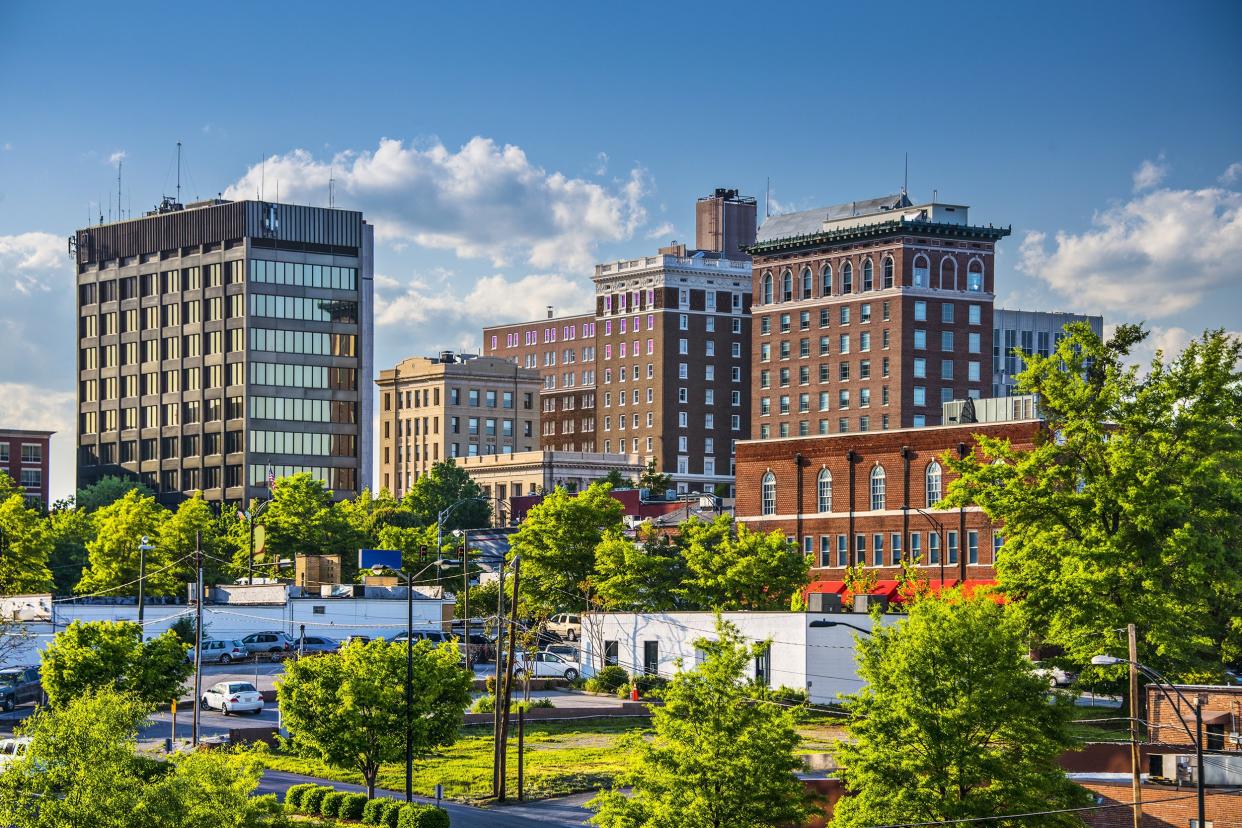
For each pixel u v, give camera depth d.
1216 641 93.44
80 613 124.88
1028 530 92.19
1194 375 91.38
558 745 92.81
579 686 117.12
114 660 88.19
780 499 150.12
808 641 101.81
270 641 126.00
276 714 103.06
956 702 57.28
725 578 123.56
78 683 87.06
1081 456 93.38
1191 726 62.84
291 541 173.75
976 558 136.12
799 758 60.94
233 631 128.38
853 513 144.75
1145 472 88.50
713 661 60.72
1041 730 58.00
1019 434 132.75
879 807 56.72
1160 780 60.25
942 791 56.97
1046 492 91.25
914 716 57.22
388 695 75.25
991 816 56.19
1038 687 58.25
